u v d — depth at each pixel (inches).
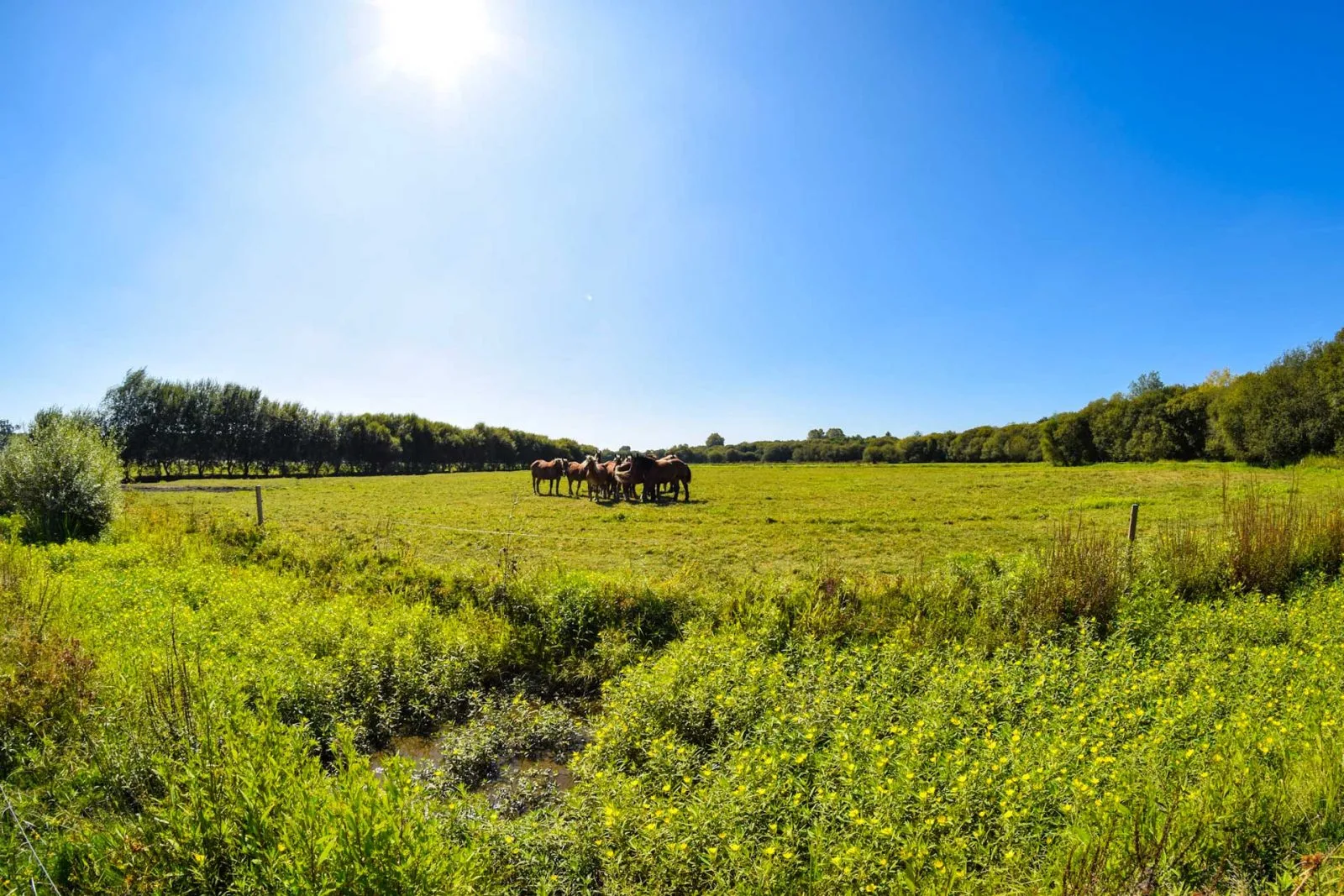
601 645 343.0
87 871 148.2
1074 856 141.0
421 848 135.9
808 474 2309.3
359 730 252.8
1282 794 154.7
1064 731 208.1
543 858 164.9
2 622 275.4
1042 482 1480.1
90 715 203.5
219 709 194.5
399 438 3053.6
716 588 404.8
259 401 2519.7
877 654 305.6
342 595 406.3
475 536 741.3
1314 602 359.6
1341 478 1107.3
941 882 136.7
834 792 169.5
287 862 131.2
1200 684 240.7
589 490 1391.5
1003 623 347.6
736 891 139.0
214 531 585.0
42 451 609.3
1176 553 418.3
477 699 294.0
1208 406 1847.9
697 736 241.1
